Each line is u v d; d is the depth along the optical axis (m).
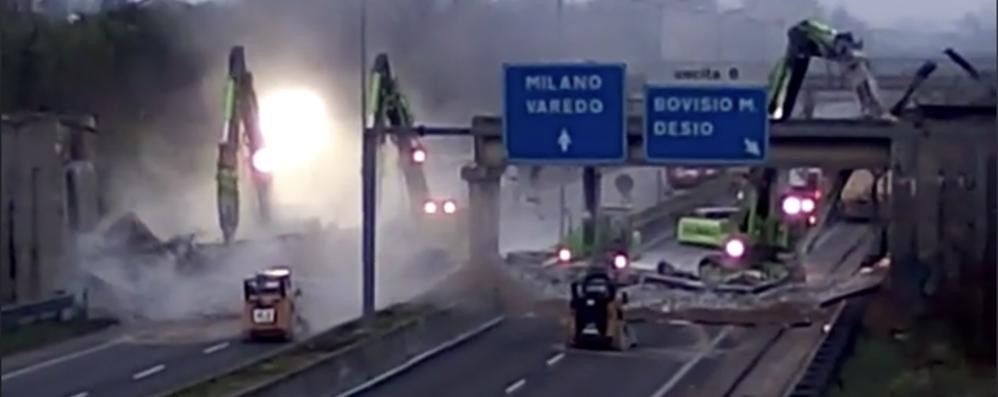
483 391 47.22
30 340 55.34
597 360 54.12
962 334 53.62
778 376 50.72
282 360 45.56
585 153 46.84
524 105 46.97
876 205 85.12
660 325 63.75
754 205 74.81
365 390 46.88
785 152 59.47
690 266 80.62
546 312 66.25
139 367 51.47
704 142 48.38
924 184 58.09
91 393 45.88
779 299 68.00
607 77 46.62
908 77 75.94
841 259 87.94
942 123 57.81
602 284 57.06
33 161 59.28
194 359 53.41
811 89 70.25
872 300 60.91
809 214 85.44
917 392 44.66
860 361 50.19
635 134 50.69
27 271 59.06
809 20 69.81
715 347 57.47
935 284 57.12
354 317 64.06
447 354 55.44
